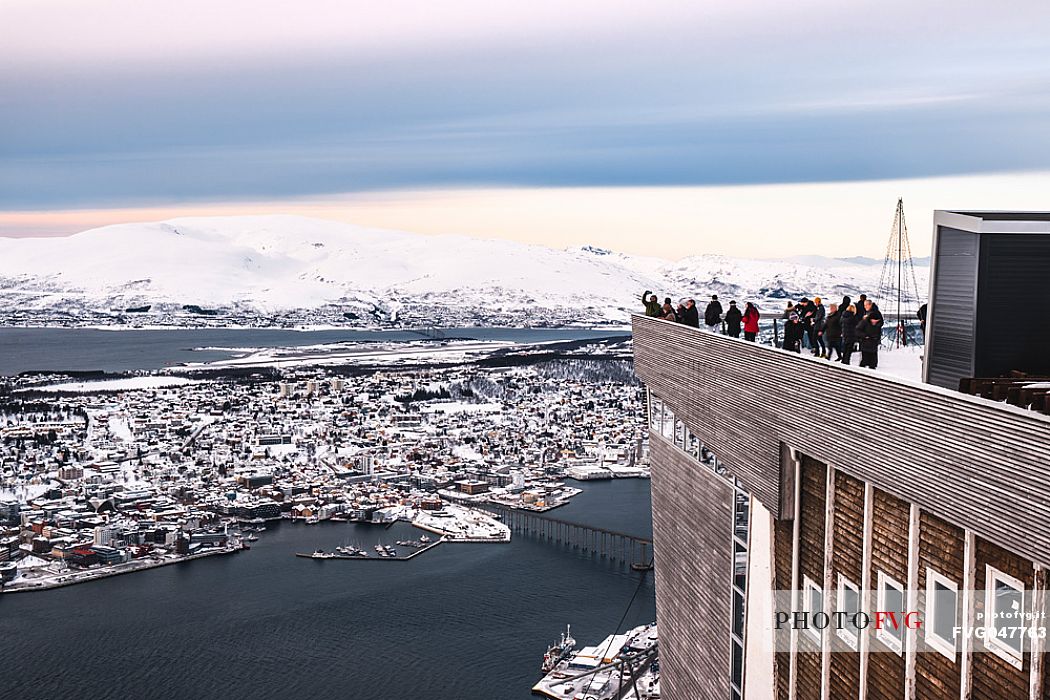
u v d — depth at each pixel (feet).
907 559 68.23
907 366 116.78
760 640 100.27
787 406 87.61
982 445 57.00
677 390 132.16
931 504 62.90
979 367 90.17
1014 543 54.19
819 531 84.58
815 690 86.02
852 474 74.59
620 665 431.02
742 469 102.06
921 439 63.82
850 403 74.33
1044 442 51.37
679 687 139.03
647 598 558.15
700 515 123.54
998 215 92.89
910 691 67.62
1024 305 90.12
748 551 103.30
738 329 140.26
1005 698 57.36
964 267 92.38
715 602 117.29
